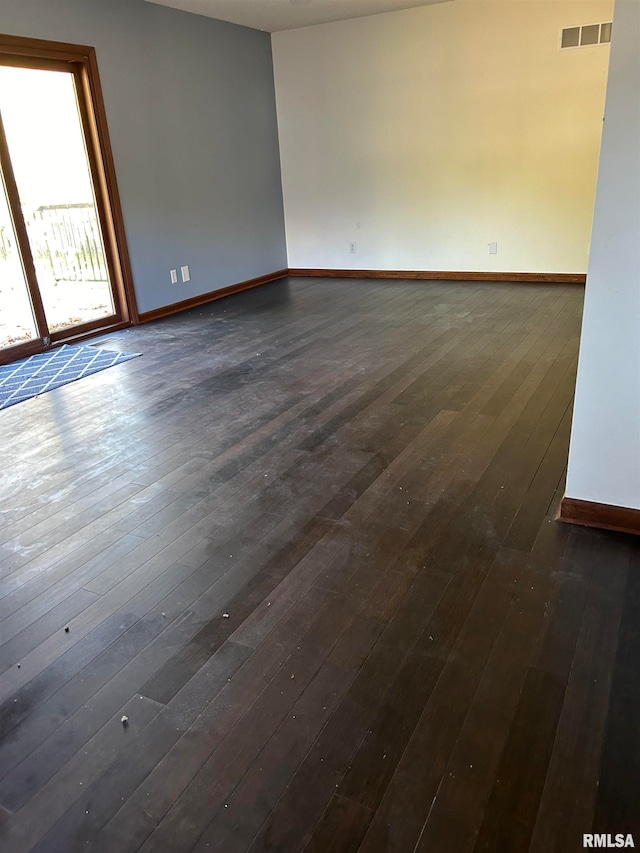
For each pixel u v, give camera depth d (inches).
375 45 248.8
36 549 92.0
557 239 246.8
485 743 58.1
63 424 135.9
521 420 126.3
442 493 101.0
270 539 91.4
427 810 52.4
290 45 264.2
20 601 81.1
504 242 255.6
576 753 56.6
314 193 284.0
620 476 86.4
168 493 105.7
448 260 268.1
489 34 229.9
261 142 270.5
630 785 53.6
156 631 74.7
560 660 67.1
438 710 61.9
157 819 53.0
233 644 71.9
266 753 58.4
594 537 87.9
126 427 133.0
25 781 57.1
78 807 54.4
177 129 224.2
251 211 270.4
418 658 68.4
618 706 61.2
